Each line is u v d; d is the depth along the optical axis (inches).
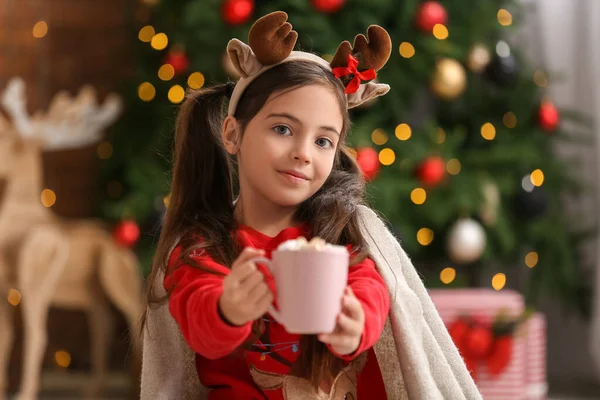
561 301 163.0
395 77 150.0
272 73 56.1
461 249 146.3
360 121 149.6
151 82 161.8
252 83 56.9
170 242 58.7
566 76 164.1
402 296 58.4
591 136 164.2
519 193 151.6
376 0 147.3
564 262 156.5
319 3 143.9
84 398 148.4
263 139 55.4
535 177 153.9
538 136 158.6
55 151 172.9
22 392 127.0
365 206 62.3
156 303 57.5
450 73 148.1
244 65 56.6
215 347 47.9
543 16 164.7
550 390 157.9
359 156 131.6
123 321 170.9
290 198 55.5
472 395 61.7
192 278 53.3
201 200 62.0
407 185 144.4
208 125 62.7
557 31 164.1
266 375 57.2
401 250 62.2
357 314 45.9
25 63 172.1
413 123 156.8
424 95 168.9
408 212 148.4
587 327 165.6
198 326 48.1
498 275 154.5
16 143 132.2
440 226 150.9
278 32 55.7
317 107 55.1
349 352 47.1
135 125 164.2
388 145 149.2
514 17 164.2
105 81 174.7
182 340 59.9
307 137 55.2
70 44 174.2
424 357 57.4
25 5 172.2
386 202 142.2
